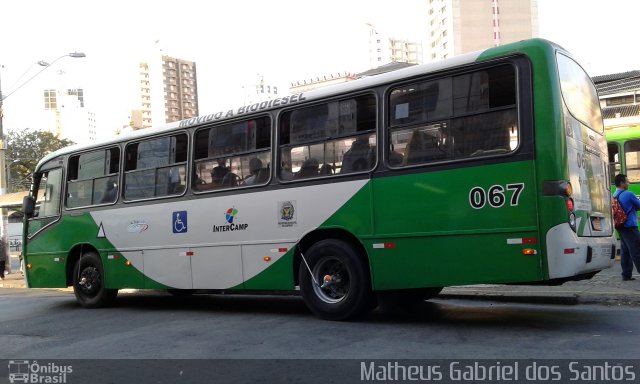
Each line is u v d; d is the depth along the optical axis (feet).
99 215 34.12
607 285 30.60
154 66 485.56
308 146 25.58
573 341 19.15
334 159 24.67
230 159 28.37
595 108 24.98
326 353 18.89
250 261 27.07
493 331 21.34
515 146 20.24
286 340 21.21
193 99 515.91
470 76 21.49
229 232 27.89
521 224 19.90
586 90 24.02
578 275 21.38
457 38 395.75
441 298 31.35
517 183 20.06
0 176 71.51
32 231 38.32
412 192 22.30
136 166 32.78
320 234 25.16
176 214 30.22
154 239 31.19
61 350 21.80
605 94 76.69
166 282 30.50
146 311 31.89
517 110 20.31
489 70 21.12
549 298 27.99
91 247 35.01
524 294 28.96
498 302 29.30
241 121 28.14
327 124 25.09
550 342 19.15
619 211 31.30
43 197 38.14
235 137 28.35
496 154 20.58
